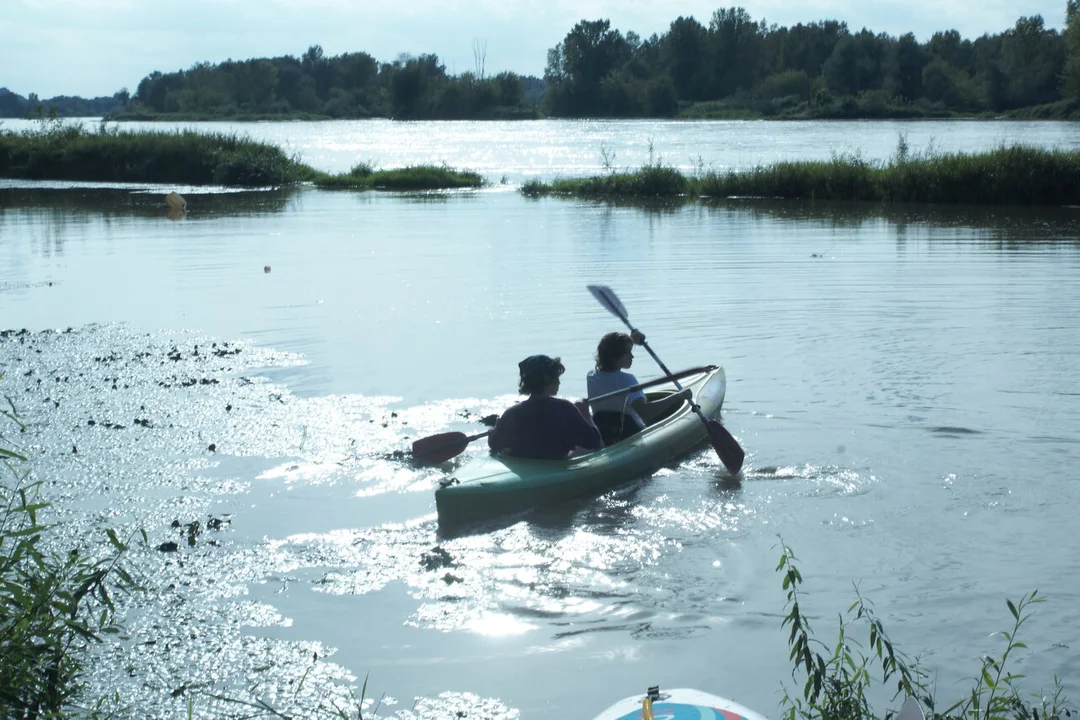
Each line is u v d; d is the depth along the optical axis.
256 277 15.61
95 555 5.69
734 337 10.86
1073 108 99.12
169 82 165.38
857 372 9.34
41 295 14.36
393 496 6.67
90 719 3.98
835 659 4.06
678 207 28.31
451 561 5.67
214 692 4.35
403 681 4.43
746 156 48.72
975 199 29.23
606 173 41.56
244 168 41.16
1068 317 11.48
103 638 4.82
